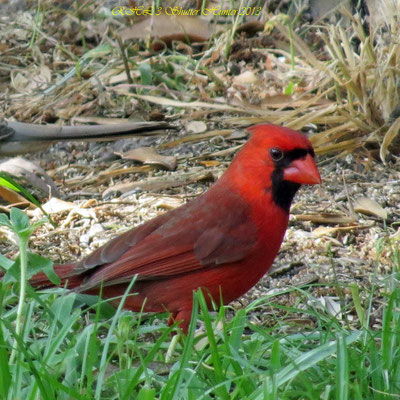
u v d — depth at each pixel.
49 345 6.38
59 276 7.52
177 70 13.80
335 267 9.11
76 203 10.80
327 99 12.46
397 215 10.27
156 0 14.95
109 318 7.57
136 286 7.44
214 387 5.79
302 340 6.94
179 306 7.41
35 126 11.59
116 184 11.33
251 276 7.48
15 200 10.76
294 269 9.12
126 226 10.06
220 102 12.84
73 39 15.20
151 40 14.51
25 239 6.17
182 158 11.84
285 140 7.25
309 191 10.86
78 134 11.66
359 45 13.54
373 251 9.41
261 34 14.56
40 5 15.68
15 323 6.93
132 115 12.95
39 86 13.90
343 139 11.83
